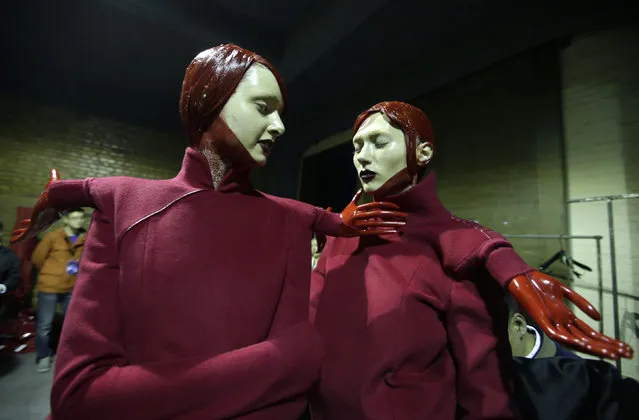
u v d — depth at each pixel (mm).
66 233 2867
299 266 725
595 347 562
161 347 571
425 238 949
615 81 2113
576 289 2172
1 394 2270
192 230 618
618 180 2064
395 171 959
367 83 3730
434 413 797
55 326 3439
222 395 543
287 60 3656
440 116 3303
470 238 849
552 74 2418
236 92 664
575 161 2279
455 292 870
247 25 3475
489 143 2838
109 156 4547
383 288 902
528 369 971
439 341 861
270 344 613
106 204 641
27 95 4043
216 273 609
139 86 4348
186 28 3219
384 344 846
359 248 1044
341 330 923
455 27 2715
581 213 2215
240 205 690
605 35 2168
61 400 519
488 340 838
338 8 2920
